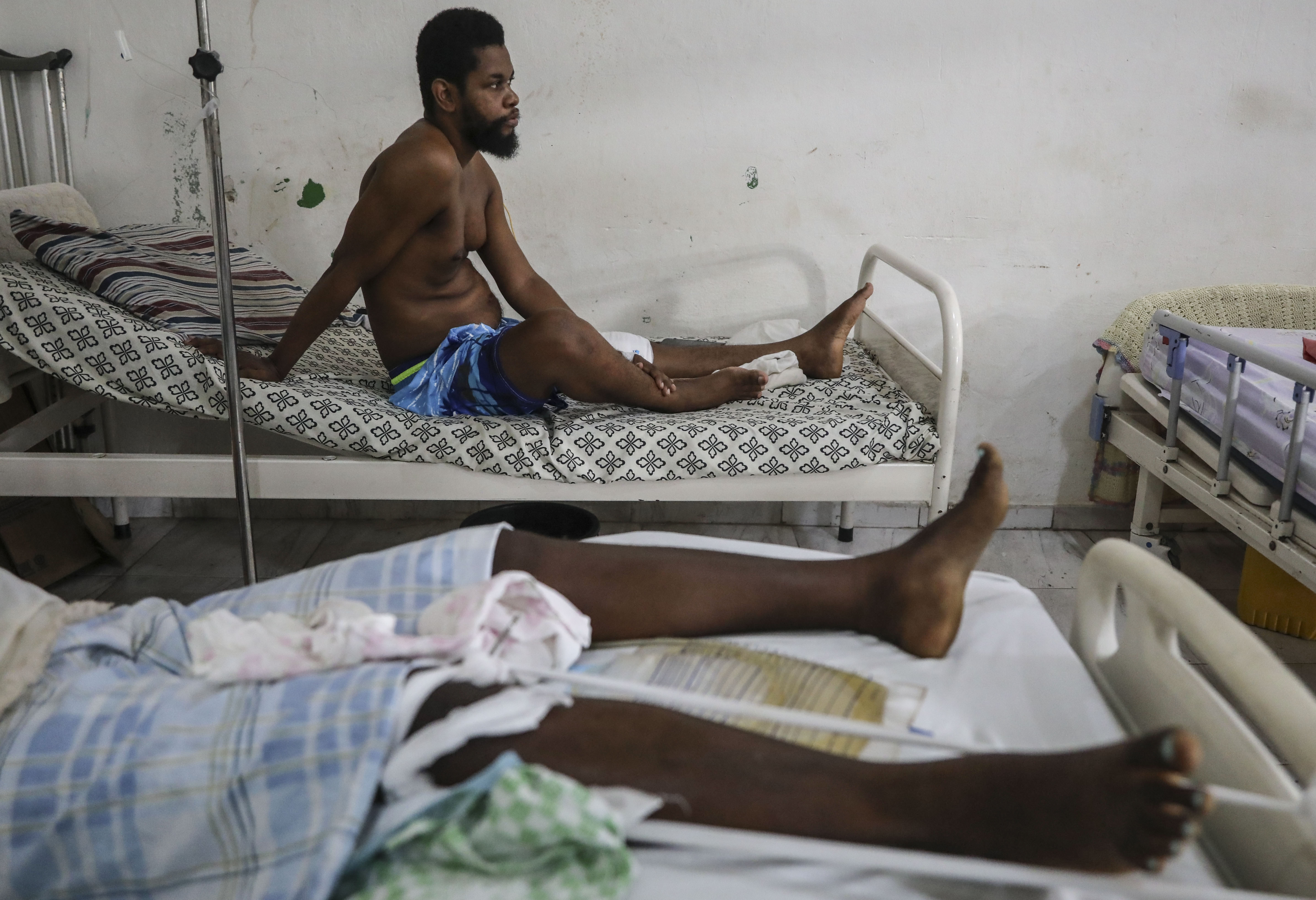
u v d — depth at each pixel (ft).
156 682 3.40
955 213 9.23
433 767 3.13
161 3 8.46
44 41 8.48
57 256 7.39
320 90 8.73
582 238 9.25
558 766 3.05
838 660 3.96
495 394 7.00
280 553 8.89
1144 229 9.29
